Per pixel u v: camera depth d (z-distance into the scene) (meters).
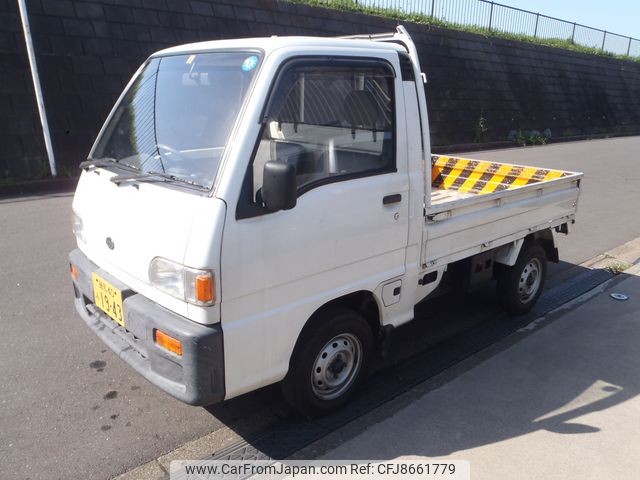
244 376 2.66
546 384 3.66
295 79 2.73
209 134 2.71
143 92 3.31
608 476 2.78
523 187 4.22
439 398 3.47
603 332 4.46
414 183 3.28
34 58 8.48
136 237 2.71
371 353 3.37
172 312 2.60
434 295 4.07
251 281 2.55
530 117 19.50
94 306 3.31
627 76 26.61
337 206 2.87
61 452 2.90
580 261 6.31
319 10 13.88
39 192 8.58
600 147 18.41
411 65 3.28
